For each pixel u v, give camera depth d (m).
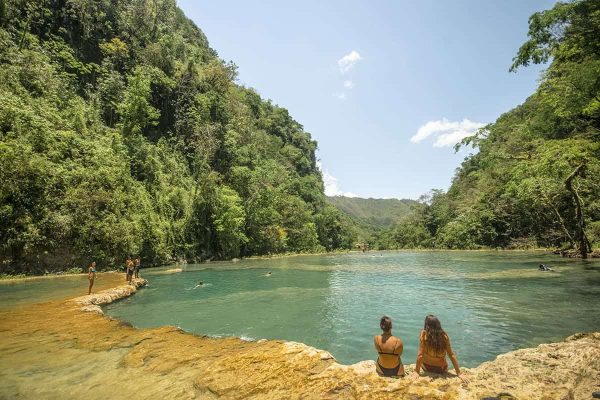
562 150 22.77
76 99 39.53
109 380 6.25
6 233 23.91
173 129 54.97
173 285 21.38
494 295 15.72
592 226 38.62
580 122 21.95
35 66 34.91
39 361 7.26
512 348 8.60
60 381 6.23
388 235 129.00
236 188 57.19
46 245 25.55
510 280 20.19
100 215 29.75
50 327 10.09
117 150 37.69
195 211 45.03
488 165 30.52
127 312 13.55
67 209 27.41
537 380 5.28
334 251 92.38
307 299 16.05
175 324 11.60
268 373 6.12
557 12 15.88
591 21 15.72
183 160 50.81
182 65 61.12
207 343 8.39
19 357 7.50
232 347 7.95
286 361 6.59
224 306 14.56
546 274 21.92
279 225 69.69
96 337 9.02
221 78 67.12
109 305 14.98
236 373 6.20
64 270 26.33
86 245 27.89
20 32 38.59
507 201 57.62
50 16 44.25
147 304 15.16
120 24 54.72
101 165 32.47
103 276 24.22
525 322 10.87
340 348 8.95
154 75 53.06
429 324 5.71
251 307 14.28
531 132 26.02
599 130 21.25
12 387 5.99
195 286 20.78
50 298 15.19
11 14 39.03
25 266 24.58
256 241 58.59
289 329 10.84
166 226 39.50
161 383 6.08
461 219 73.56
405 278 23.75
